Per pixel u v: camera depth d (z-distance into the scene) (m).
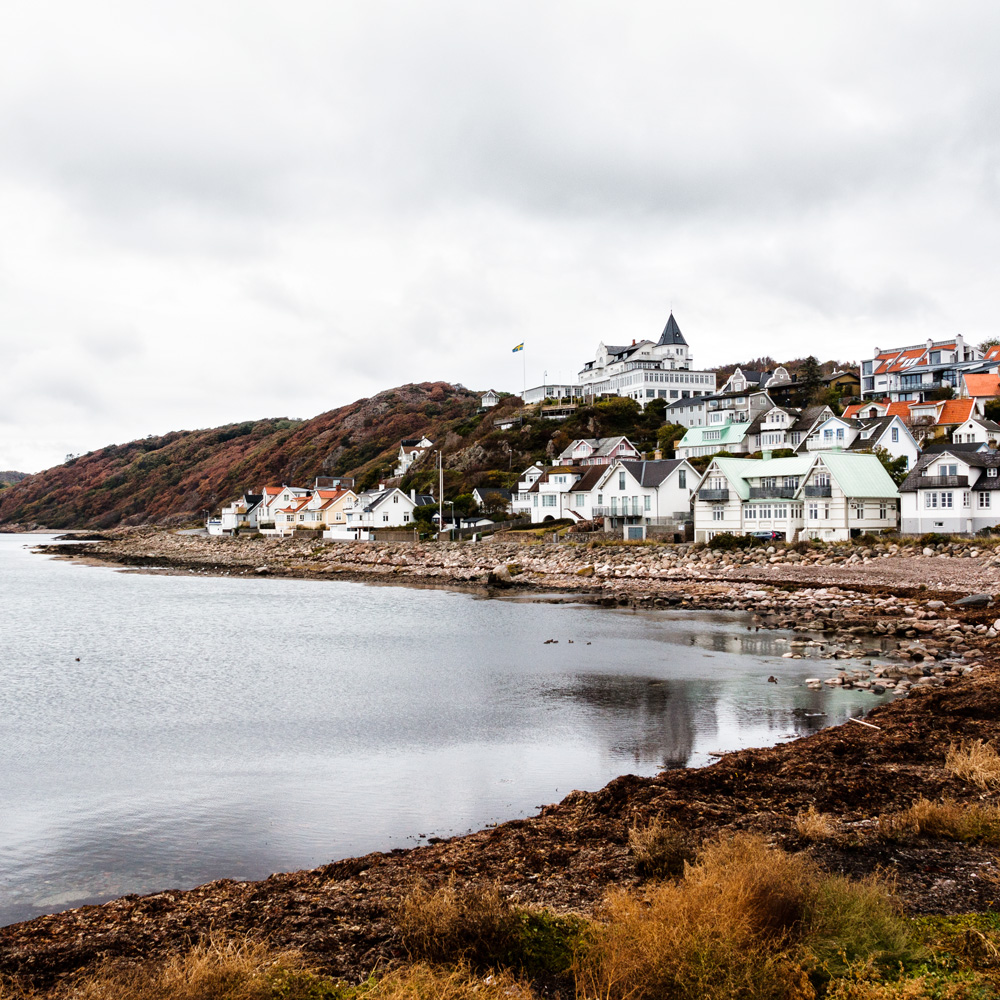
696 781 17.55
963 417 93.31
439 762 21.95
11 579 92.19
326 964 10.47
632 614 51.56
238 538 148.00
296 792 19.81
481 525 113.00
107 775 21.42
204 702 29.81
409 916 11.16
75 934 11.94
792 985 9.07
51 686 33.06
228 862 15.66
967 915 10.95
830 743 20.27
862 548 63.88
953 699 23.69
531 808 18.17
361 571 90.31
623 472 91.62
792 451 100.00
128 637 46.81
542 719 26.19
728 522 80.62
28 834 17.36
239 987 9.45
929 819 14.17
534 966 10.13
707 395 147.25
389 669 35.62
